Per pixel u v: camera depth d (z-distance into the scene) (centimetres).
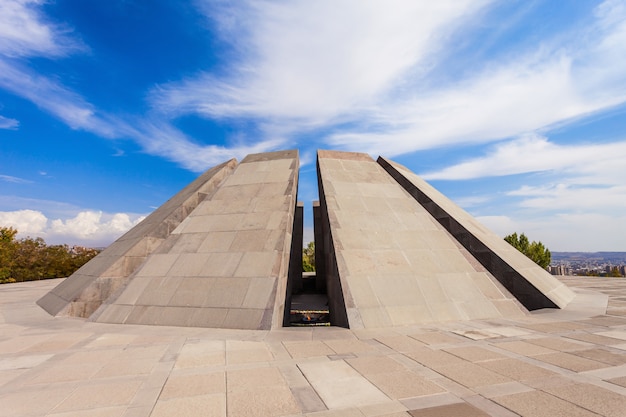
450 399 406
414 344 659
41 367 543
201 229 1190
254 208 1249
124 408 396
